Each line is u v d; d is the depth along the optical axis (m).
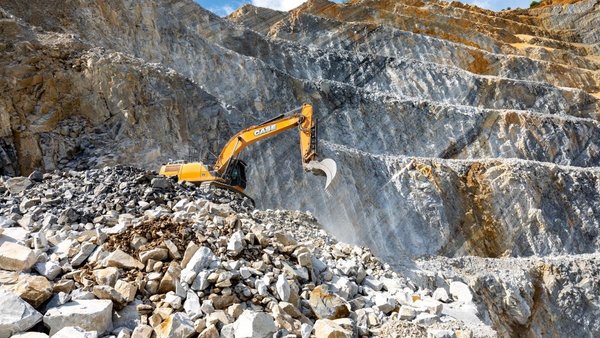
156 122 17.45
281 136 20.94
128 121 16.98
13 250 5.05
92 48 18.45
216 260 5.45
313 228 11.11
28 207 7.12
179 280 5.12
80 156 16.02
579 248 23.41
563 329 18.50
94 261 5.38
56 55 17.30
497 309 17.77
